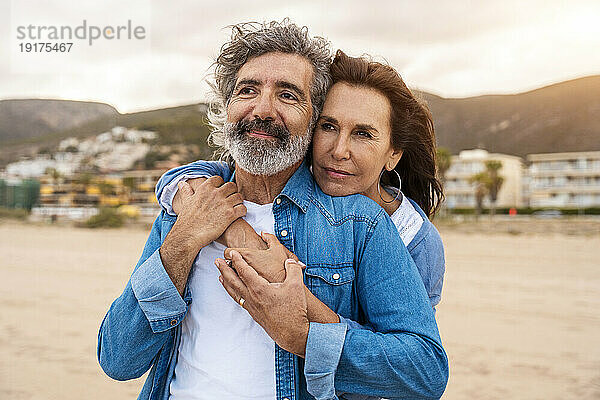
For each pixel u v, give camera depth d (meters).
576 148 130.88
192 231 1.71
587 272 18.89
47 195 73.38
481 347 9.62
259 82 1.77
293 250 1.76
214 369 1.72
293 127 1.76
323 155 1.85
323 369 1.54
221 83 1.89
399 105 1.92
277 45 1.78
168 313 1.68
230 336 1.74
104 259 22.28
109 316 1.74
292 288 1.56
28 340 9.80
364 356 1.55
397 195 2.14
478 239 33.09
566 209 68.88
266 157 1.75
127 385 7.50
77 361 8.57
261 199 1.88
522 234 37.12
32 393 7.15
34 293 14.57
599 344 9.91
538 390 7.49
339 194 1.86
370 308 1.69
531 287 15.84
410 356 1.57
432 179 2.19
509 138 142.25
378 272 1.70
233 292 1.61
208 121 2.04
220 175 2.00
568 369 8.45
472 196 83.81
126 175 82.31
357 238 1.75
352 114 1.82
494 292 14.96
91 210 67.62
